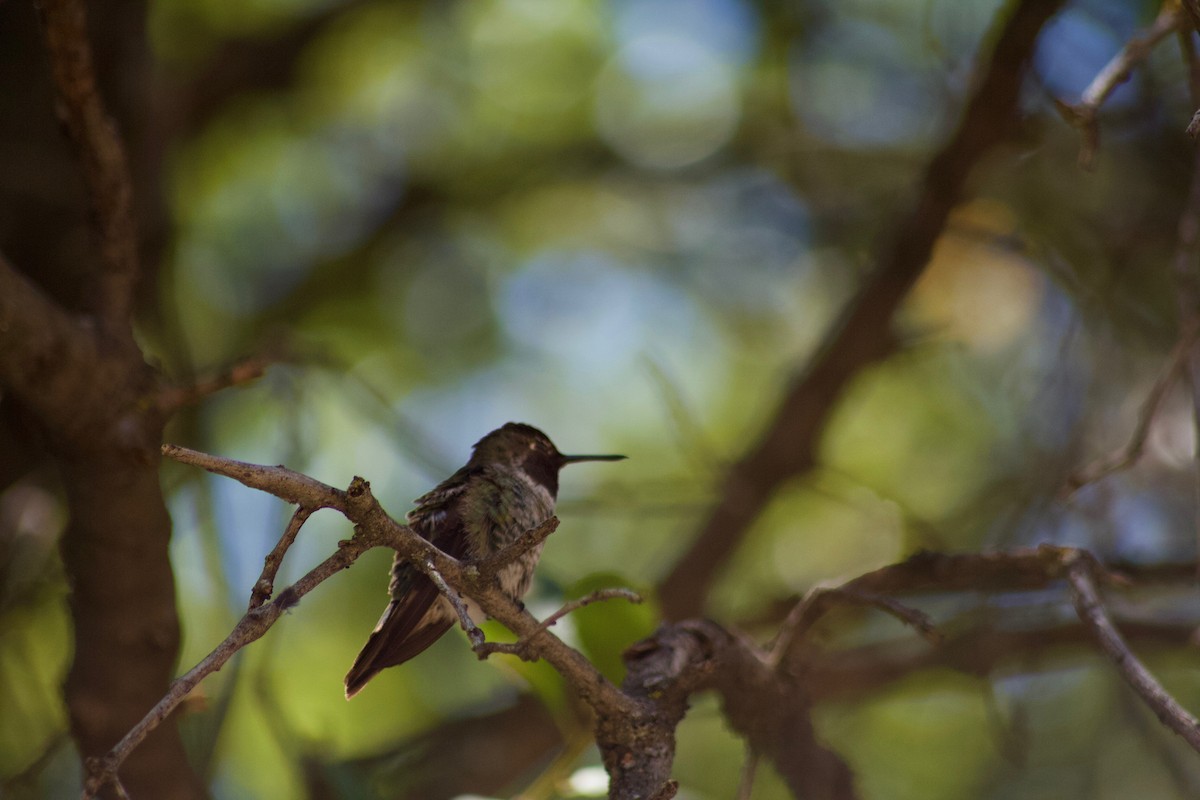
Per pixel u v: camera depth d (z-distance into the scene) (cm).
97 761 394
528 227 1398
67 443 616
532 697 1127
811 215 1364
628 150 1400
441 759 1100
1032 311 1212
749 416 1332
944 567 695
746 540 1239
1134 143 1155
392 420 994
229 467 445
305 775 812
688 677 618
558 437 1290
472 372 1302
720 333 1360
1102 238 1147
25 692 998
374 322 1316
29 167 934
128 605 661
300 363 945
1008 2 970
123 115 945
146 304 988
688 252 1377
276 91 1320
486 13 1365
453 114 1401
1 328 575
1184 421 1077
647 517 1281
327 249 1345
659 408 1305
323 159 1380
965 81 1049
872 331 1120
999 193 1199
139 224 970
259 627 435
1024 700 880
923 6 1302
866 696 1118
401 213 1372
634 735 583
